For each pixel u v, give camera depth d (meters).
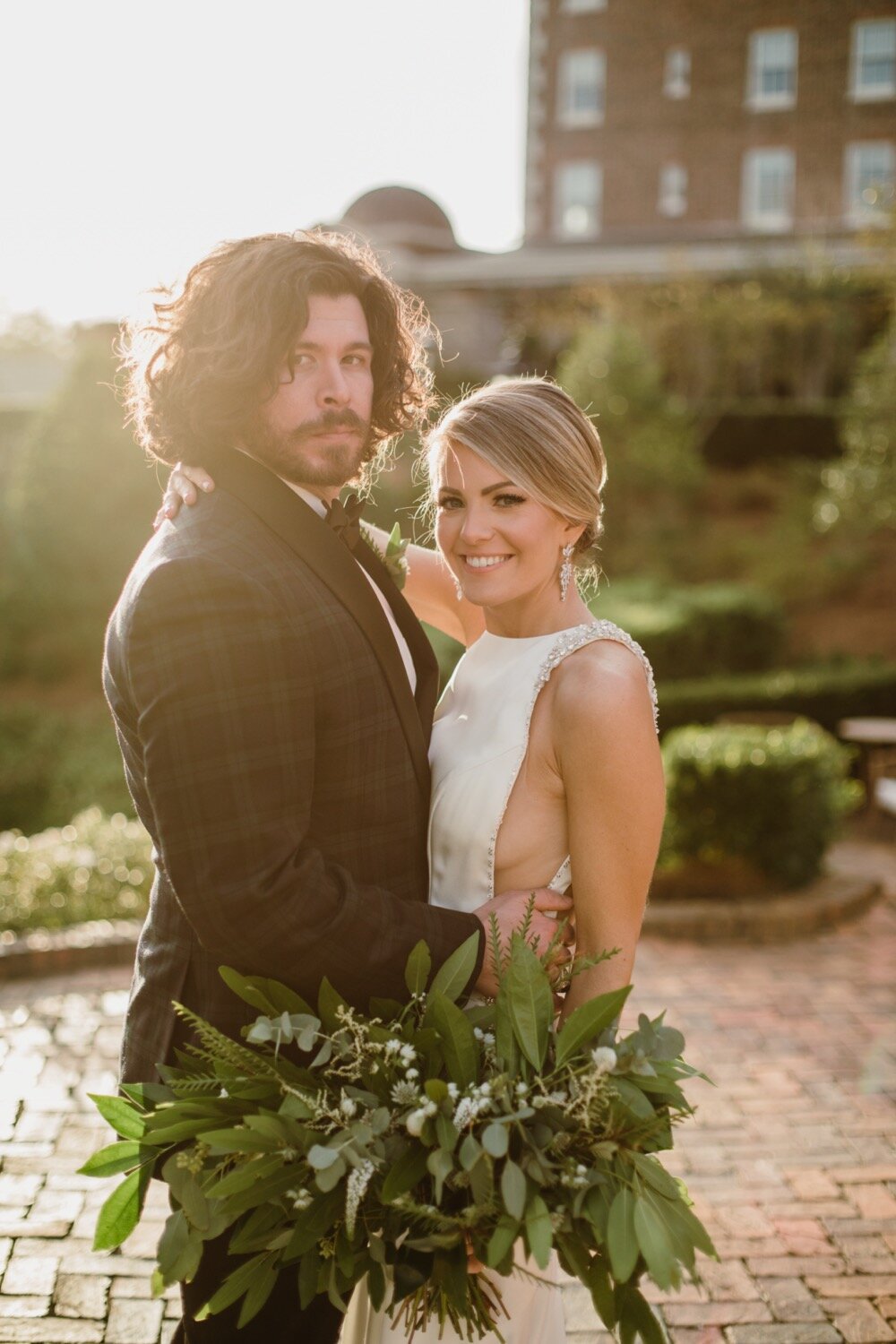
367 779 1.76
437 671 2.04
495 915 1.72
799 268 20.38
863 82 24.80
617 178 26.20
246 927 1.57
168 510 1.79
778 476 17.39
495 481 1.79
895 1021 4.62
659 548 15.16
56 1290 2.70
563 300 21.17
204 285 1.81
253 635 1.60
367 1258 1.61
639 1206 1.49
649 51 25.83
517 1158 1.54
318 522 1.79
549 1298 1.86
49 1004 4.60
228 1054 1.60
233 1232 1.78
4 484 17.67
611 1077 1.55
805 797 6.24
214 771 1.56
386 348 1.96
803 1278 2.82
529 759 1.80
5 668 14.71
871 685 10.21
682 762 6.23
